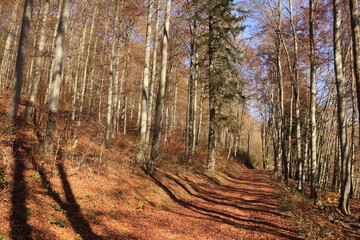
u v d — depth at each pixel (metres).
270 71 26.20
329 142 24.14
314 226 8.21
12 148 7.90
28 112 11.80
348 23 14.11
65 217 6.20
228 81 19.47
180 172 15.68
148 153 13.48
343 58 15.04
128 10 15.07
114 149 13.52
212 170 20.19
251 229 7.84
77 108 17.31
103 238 5.78
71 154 9.80
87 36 23.30
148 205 9.27
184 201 11.36
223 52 18.89
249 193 15.35
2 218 5.05
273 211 10.32
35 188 6.85
